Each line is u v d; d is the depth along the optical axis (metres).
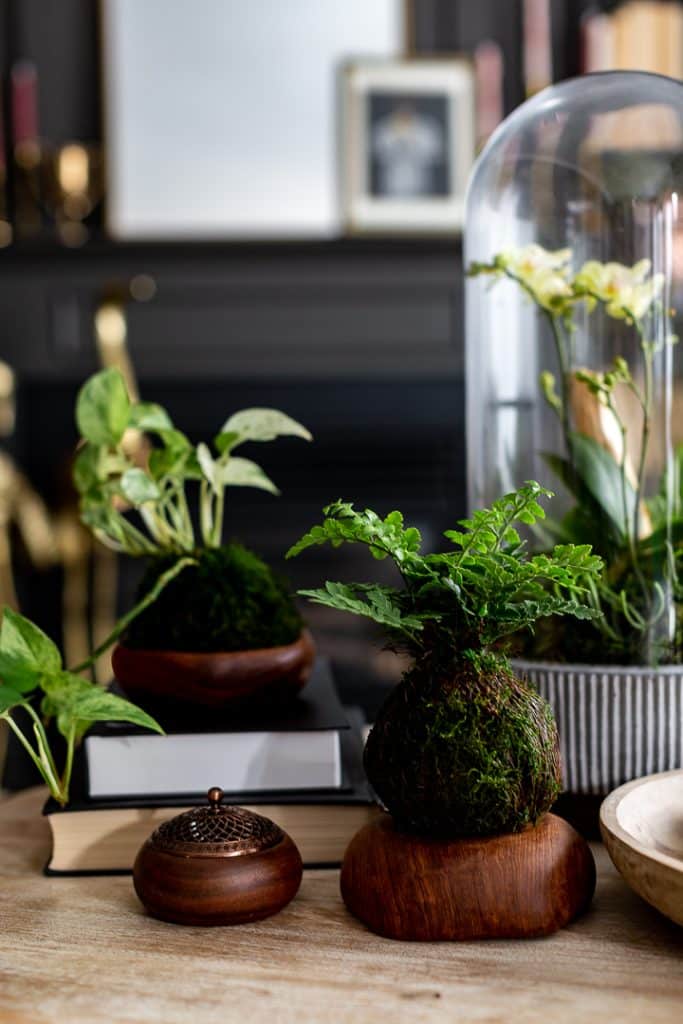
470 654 0.58
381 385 2.48
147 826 0.68
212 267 2.30
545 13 2.47
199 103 2.42
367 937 0.58
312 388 2.48
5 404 2.29
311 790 0.69
